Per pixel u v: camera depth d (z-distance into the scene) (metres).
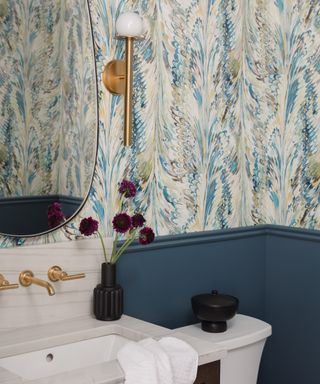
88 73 2.10
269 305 2.77
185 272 2.45
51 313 2.00
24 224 1.93
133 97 2.24
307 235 2.59
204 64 2.51
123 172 2.23
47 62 1.98
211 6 2.52
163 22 2.34
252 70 2.71
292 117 2.63
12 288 1.81
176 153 2.42
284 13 2.64
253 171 2.74
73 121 2.06
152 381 1.51
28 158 1.93
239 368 2.25
